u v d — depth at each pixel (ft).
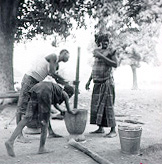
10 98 24.70
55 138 14.94
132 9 28.68
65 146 13.00
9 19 28.68
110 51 15.74
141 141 14.39
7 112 23.39
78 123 13.91
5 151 12.14
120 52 59.47
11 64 29.27
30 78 14.30
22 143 13.75
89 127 19.22
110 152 12.14
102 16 29.43
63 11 31.12
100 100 15.78
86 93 50.16
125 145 11.73
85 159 11.02
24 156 11.35
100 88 15.79
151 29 32.89
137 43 58.23
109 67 15.79
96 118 16.02
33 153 11.85
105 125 15.83
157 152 12.09
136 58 61.11
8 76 28.63
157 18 28.91
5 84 28.17
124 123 21.56
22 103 14.32
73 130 14.07
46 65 14.46
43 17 32.17
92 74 16.16
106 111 15.57
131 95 48.75
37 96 11.53
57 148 12.72
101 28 29.78
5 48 28.40
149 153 11.96
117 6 28.86
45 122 11.62
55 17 32.58
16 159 10.88
